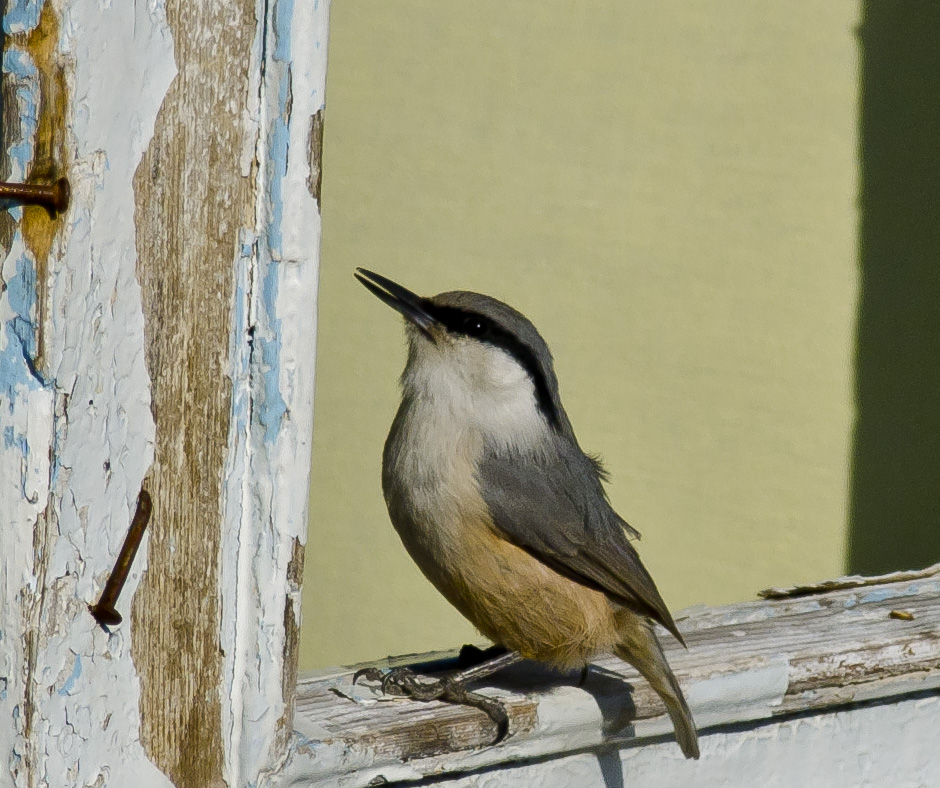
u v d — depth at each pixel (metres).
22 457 4.09
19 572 4.13
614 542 6.54
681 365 11.56
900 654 6.30
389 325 12.18
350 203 12.45
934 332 10.50
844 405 10.94
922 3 10.39
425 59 12.11
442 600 12.07
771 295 11.18
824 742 6.34
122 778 4.36
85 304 4.09
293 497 4.54
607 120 11.61
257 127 4.34
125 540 4.27
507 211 11.95
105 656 4.29
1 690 4.20
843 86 10.77
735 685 5.85
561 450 6.76
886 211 10.68
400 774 5.05
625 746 5.82
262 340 4.44
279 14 4.27
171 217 4.22
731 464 11.39
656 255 11.56
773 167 11.10
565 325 11.86
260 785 4.62
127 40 4.05
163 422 4.30
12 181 4.04
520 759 5.47
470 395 6.48
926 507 10.60
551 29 11.74
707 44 11.25
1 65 4.01
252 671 4.57
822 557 11.02
